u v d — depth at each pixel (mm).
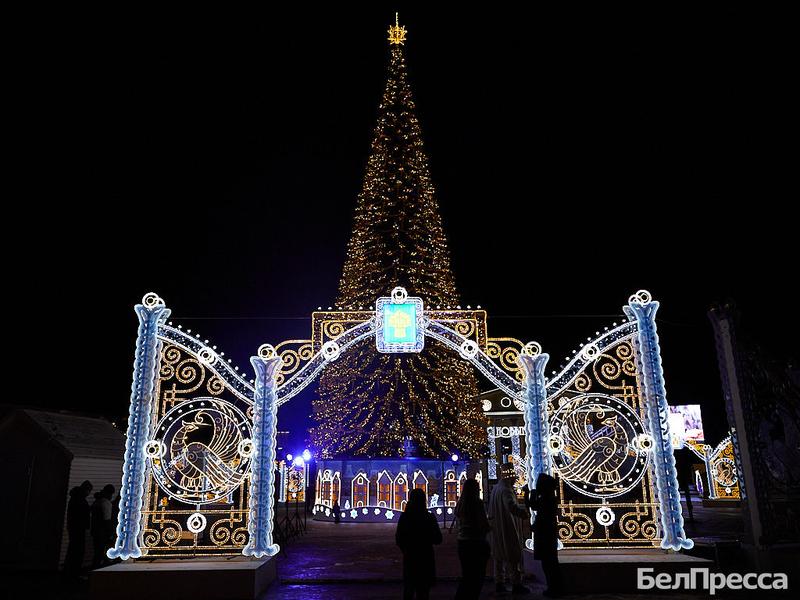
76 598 8797
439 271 24531
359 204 26266
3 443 11742
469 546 7133
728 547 9320
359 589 9102
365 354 24609
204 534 12086
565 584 8641
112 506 11953
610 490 9703
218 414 9523
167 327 9672
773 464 9430
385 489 21281
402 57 27766
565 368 9984
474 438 22875
